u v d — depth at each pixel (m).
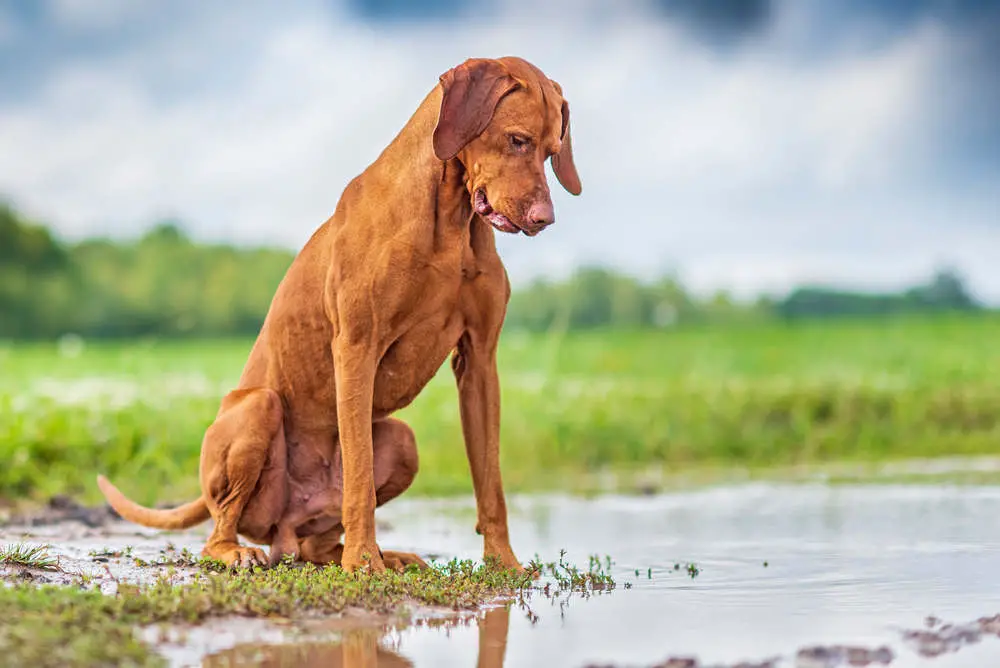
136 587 5.44
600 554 7.66
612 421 15.30
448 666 4.62
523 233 6.06
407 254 6.19
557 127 6.13
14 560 6.24
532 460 14.30
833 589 6.27
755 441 15.41
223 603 5.32
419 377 6.55
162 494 10.95
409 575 5.99
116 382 16.77
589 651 4.85
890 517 9.38
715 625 5.35
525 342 25.28
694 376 21.14
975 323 30.67
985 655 4.75
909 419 16.44
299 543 6.93
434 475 12.77
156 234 36.09
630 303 34.69
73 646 4.46
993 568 6.92
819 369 22.45
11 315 33.34
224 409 6.65
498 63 6.13
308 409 6.67
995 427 16.62
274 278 35.53
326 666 4.61
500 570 6.48
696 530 8.88
